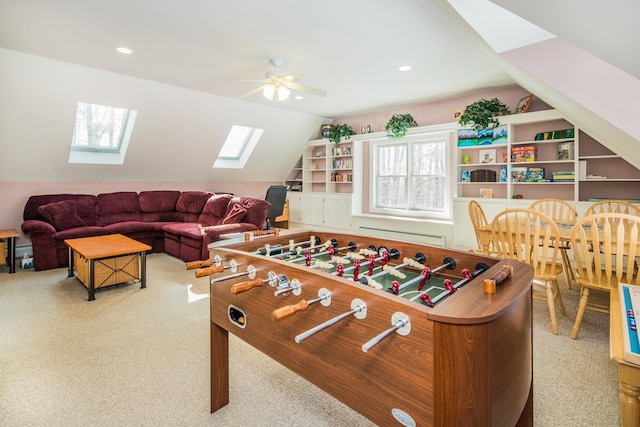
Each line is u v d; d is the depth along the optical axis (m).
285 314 0.97
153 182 6.22
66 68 3.88
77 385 1.85
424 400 0.87
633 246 2.08
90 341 2.37
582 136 4.17
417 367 0.88
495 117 4.60
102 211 5.23
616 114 2.12
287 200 7.67
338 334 1.08
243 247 1.78
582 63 2.20
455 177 5.22
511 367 0.94
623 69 1.45
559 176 4.21
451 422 0.83
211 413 1.65
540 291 3.26
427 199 5.84
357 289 1.02
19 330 2.53
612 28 1.18
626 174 3.97
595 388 1.80
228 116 5.71
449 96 5.21
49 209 4.43
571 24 1.28
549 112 4.16
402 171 6.18
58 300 3.16
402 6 2.53
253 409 1.69
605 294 3.17
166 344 2.33
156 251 5.25
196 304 3.08
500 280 1.05
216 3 2.51
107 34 3.06
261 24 2.84
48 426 1.54
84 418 1.60
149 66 3.91
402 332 0.90
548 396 1.74
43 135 4.50
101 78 4.16
